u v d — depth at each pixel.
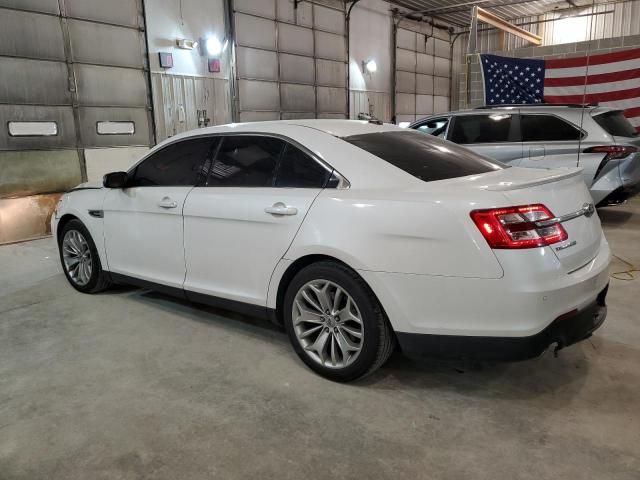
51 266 5.37
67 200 4.36
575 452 2.14
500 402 2.54
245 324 3.61
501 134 6.62
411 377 2.80
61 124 7.63
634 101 9.23
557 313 2.26
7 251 6.24
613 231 6.21
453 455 2.14
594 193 6.10
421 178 2.66
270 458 2.15
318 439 2.27
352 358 2.67
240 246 3.06
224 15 10.02
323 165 2.82
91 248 4.18
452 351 2.40
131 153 8.63
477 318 2.30
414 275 2.39
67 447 2.25
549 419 2.38
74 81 7.72
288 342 3.30
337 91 12.94
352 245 2.54
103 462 2.15
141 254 3.74
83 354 3.18
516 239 2.23
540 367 2.88
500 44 16.77
